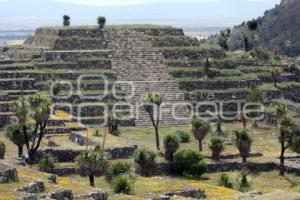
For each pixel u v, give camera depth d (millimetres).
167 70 125312
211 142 86438
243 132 84875
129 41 133375
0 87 112188
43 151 79188
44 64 122188
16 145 84062
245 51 159250
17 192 43750
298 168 82375
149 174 76375
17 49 138375
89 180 67562
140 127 110125
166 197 56125
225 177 73438
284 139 82938
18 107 78062
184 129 107875
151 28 138250
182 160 79062
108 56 127500
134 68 124812
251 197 55688
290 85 132250
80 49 131125
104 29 136500
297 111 118438
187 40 136750
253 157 88438
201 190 61969
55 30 137625
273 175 82312
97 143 84500
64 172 73250
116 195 52844
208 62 126938
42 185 47062
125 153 83250
